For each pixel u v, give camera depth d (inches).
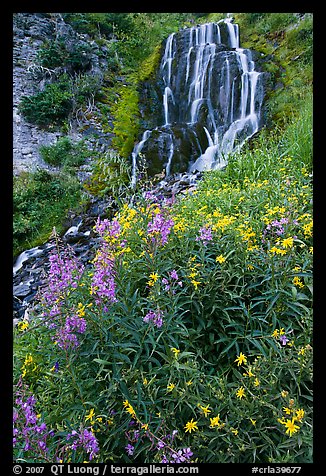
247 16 429.1
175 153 323.0
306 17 367.2
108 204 271.1
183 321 81.4
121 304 74.7
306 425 62.6
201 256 89.5
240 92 349.7
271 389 65.4
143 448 64.0
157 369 70.3
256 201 136.0
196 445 64.5
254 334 79.2
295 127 213.2
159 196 222.7
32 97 337.4
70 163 311.9
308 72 319.9
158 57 434.3
